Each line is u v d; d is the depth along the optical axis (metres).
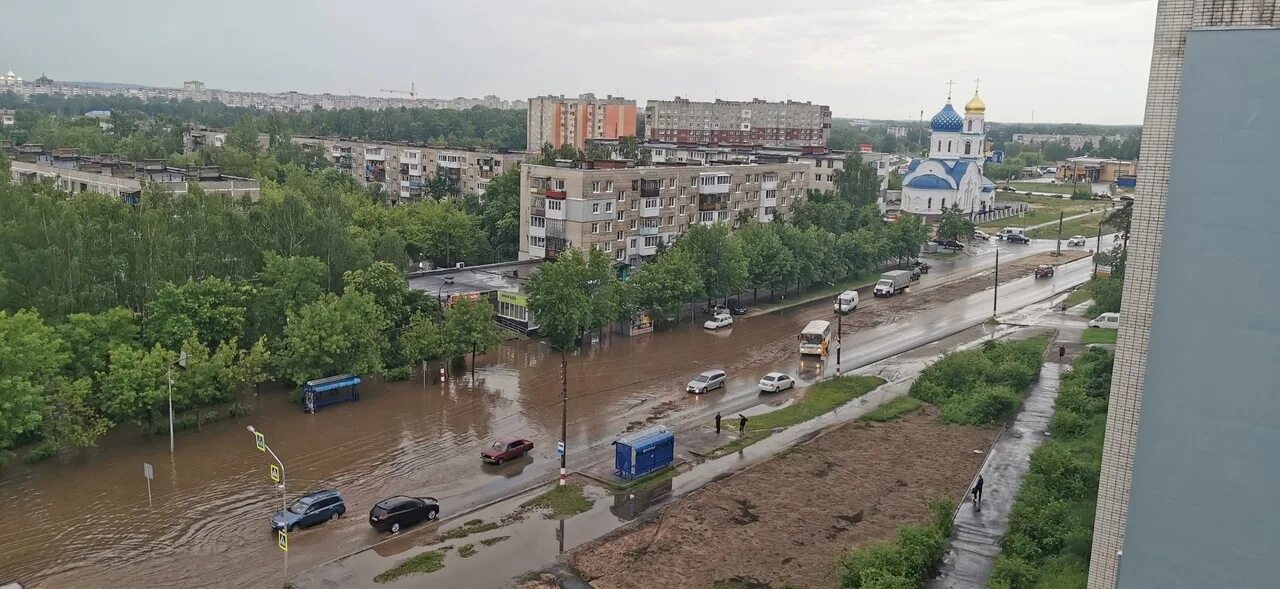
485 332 75.56
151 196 75.50
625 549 43.84
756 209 134.88
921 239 137.38
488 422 63.91
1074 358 81.94
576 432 62.38
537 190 109.69
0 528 45.69
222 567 42.03
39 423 52.81
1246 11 23.08
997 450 58.19
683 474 54.62
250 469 54.12
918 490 51.38
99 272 64.44
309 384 64.12
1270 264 21.59
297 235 77.94
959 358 73.62
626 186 109.50
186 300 64.50
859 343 90.56
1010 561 39.62
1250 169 21.67
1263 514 22.20
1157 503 23.95
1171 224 23.05
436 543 44.59
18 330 53.25
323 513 46.84
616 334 92.06
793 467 55.03
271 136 198.88
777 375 73.25
